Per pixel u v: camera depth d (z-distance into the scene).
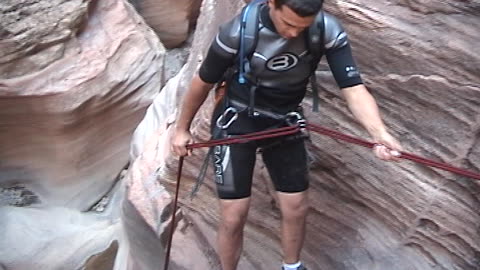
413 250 3.69
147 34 8.70
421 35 3.51
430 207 3.56
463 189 3.47
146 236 5.02
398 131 3.65
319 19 2.85
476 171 3.41
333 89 3.84
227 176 3.26
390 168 3.69
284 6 2.68
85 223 8.01
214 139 3.25
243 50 2.88
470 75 3.38
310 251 4.07
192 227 4.76
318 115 3.93
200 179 3.41
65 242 7.29
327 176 3.97
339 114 3.85
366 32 3.66
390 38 3.58
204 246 4.61
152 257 5.08
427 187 3.57
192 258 4.60
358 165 3.82
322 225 4.02
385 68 3.64
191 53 6.05
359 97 2.90
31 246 7.26
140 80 8.35
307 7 2.64
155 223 4.88
